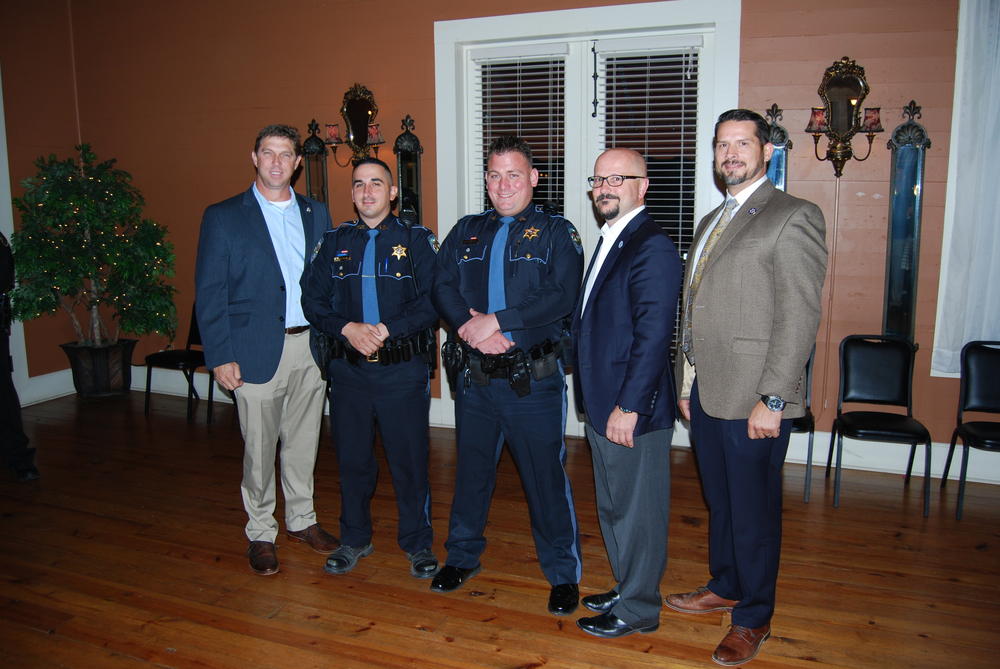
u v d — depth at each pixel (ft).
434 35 14.16
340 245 8.64
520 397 7.91
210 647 7.66
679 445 13.99
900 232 12.17
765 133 6.96
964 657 7.45
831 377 12.89
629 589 7.61
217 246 8.64
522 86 14.32
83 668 7.32
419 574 8.99
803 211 6.65
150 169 17.11
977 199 11.75
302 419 9.54
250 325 8.79
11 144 16.08
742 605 7.45
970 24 11.43
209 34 15.99
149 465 12.92
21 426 12.11
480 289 8.09
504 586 8.86
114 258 15.71
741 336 6.90
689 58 13.14
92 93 17.34
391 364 8.42
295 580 9.00
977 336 12.06
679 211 13.61
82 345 16.87
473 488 8.63
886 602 8.48
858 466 12.94
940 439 12.55
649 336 6.80
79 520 10.71
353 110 14.82
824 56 12.17
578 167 14.08
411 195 14.66
